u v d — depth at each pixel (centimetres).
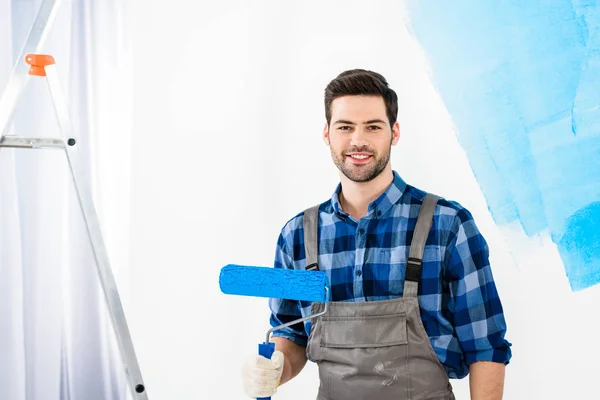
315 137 198
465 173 178
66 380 235
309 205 199
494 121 173
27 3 222
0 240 210
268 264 205
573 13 162
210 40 210
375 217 146
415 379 138
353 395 141
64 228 230
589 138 162
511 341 174
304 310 150
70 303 231
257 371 129
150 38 217
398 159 186
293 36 199
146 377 219
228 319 210
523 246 171
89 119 231
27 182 225
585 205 163
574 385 167
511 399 174
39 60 155
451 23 177
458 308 139
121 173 231
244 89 206
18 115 222
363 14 189
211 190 211
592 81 161
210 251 212
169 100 215
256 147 205
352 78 144
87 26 230
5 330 211
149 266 218
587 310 165
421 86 182
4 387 211
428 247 140
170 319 216
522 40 168
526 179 170
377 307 140
